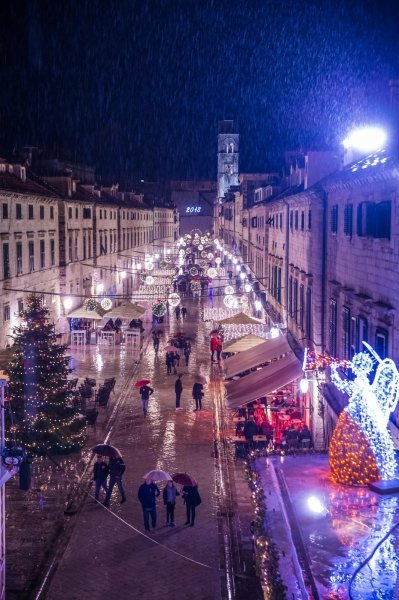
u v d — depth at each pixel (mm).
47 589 16141
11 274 39375
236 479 23781
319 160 32688
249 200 75438
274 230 45438
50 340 26688
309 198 28859
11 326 38906
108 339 51625
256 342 36250
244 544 18672
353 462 14453
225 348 36438
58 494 22297
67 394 26703
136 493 22516
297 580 10773
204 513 20844
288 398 31422
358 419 14672
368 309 18688
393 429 15586
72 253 53906
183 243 122312
